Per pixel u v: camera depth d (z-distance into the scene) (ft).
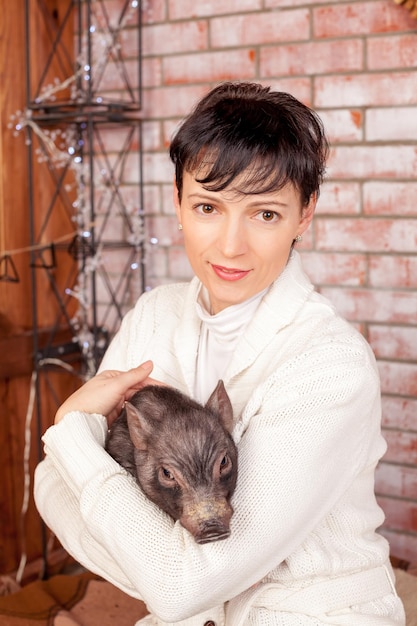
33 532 12.12
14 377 11.60
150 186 11.94
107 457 5.26
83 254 11.63
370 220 10.30
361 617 5.40
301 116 5.31
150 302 6.85
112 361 6.74
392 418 10.43
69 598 9.19
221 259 5.27
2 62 11.19
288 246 5.36
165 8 11.44
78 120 11.57
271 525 4.84
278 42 10.63
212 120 5.06
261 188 4.99
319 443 5.06
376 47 9.98
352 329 5.65
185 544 4.74
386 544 5.94
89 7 10.77
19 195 11.62
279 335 5.73
